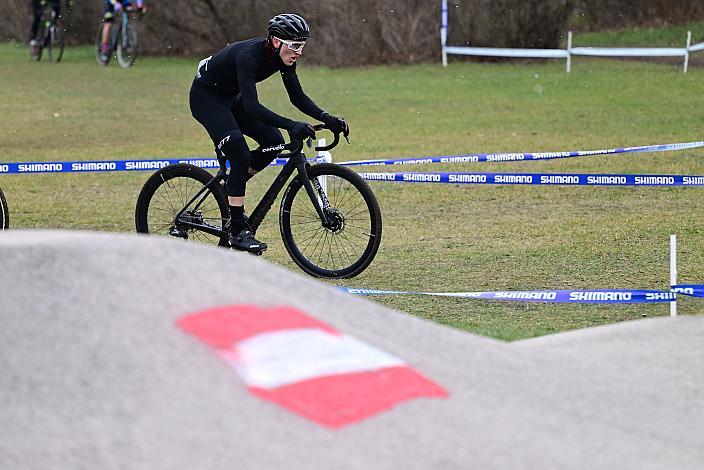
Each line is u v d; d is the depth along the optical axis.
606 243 24.70
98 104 54.38
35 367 10.66
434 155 37.97
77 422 10.05
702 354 14.20
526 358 13.64
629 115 47.56
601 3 89.56
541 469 10.16
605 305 19.55
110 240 12.76
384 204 30.08
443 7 71.44
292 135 21.05
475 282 21.38
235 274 12.89
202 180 22.61
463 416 11.09
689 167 34.84
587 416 11.82
